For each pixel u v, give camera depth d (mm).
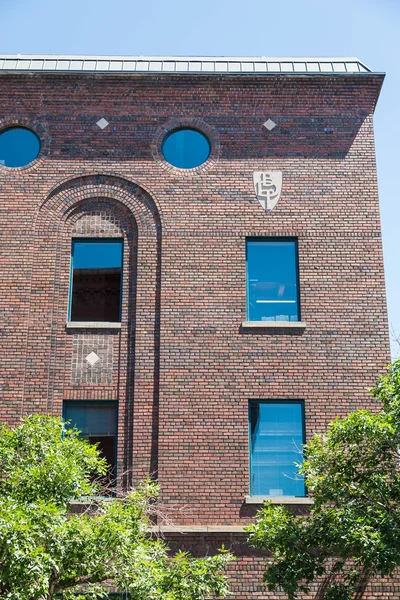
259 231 23391
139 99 24422
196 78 24531
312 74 24469
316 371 22297
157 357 22312
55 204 23609
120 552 15477
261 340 22453
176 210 23484
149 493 18531
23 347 22328
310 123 24297
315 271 23094
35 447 16938
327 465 17891
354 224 23516
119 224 23562
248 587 20547
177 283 22828
